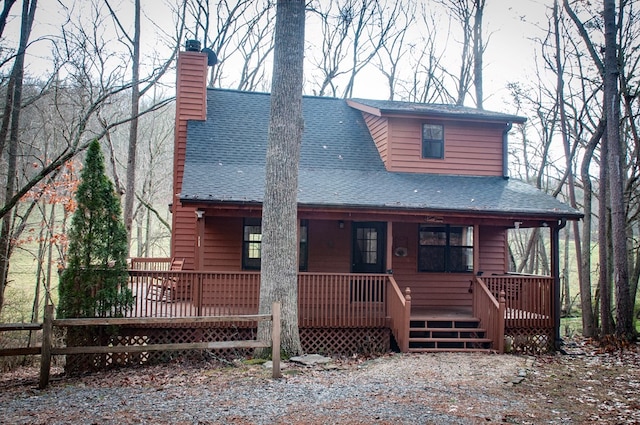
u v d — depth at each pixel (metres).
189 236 14.07
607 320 13.76
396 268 14.15
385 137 14.96
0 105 13.95
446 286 14.29
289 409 6.54
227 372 8.82
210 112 15.70
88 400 7.04
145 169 32.28
